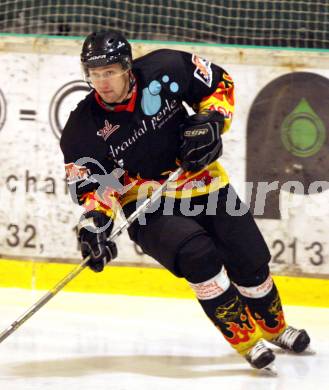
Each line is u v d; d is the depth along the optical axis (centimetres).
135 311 1498
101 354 1215
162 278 1611
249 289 1179
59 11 1800
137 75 1071
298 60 1591
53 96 1623
